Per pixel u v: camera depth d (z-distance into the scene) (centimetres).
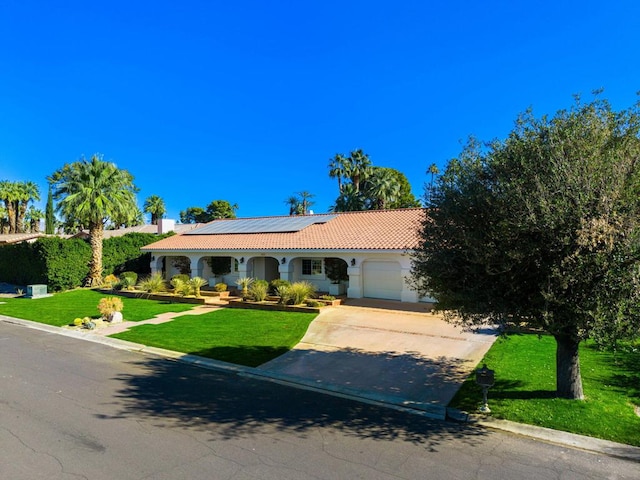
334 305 1792
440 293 715
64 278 2606
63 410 683
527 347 1059
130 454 524
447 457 527
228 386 833
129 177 2923
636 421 613
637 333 564
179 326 1451
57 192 2667
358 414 680
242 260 2353
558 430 594
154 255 2762
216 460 511
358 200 4531
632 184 545
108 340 1272
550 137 589
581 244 534
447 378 848
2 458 510
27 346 1209
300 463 506
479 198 622
